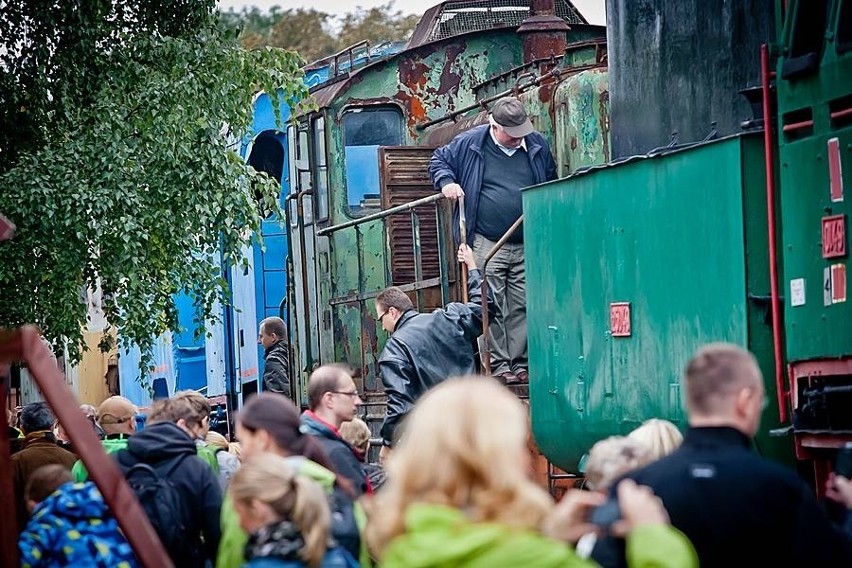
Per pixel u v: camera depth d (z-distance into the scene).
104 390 43.53
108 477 8.86
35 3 26.62
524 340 19.77
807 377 11.77
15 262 25.39
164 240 26.52
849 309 11.20
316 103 25.64
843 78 11.37
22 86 26.95
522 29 24.91
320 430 11.97
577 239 15.90
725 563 7.75
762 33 14.30
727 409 8.01
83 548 9.99
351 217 25.23
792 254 12.02
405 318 18.53
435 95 25.83
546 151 20.25
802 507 7.76
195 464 11.25
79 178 25.47
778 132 12.32
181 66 26.83
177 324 27.73
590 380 15.63
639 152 16.23
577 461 16.59
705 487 7.80
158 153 26.08
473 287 19.11
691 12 15.29
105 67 27.11
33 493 11.46
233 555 9.64
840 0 11.45
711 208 13.09
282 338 27.23
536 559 5.75
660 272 14.06
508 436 5.94
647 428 9.57
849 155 11.28
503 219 19.88
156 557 8.97
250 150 32.84
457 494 5.92
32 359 8.72
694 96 15.23
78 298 26.44
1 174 26.69
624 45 16.48
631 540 6.66
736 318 12.65
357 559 9.38
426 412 6.04
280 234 33.00
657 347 14.17
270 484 8.09
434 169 20.36
